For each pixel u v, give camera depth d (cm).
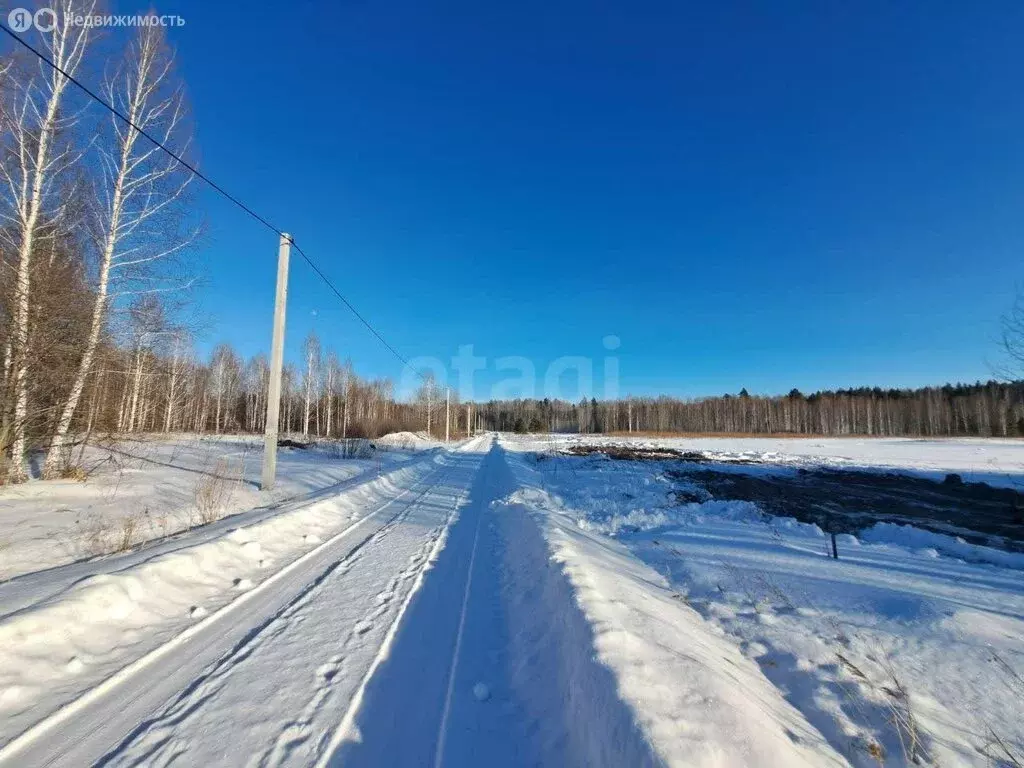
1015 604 474
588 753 248
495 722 293
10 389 902
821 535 822
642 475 1717
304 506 827
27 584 412
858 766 259
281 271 1079
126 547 550
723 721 243
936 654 366
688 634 381
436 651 375
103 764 238
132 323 1122
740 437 6462
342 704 296
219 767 239
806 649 385
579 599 379
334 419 4978
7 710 271
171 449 1912
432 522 865
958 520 1054
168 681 315
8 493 832
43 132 955
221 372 4788
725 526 898
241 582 495
